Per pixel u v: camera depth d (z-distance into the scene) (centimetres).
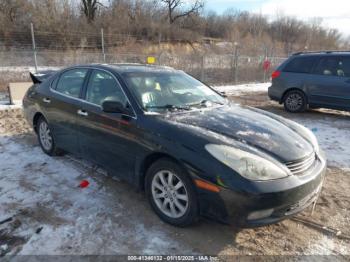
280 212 261
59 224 298
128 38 3070
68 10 3228
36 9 3002
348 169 460
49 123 455
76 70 429
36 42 2661
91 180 392
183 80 417
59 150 470
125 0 3894
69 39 2758
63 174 409
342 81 773
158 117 314
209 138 276
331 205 350
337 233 296
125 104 339
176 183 292
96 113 363
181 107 351
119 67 395
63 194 355
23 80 1273
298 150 290
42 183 382
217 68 1878
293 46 4609
